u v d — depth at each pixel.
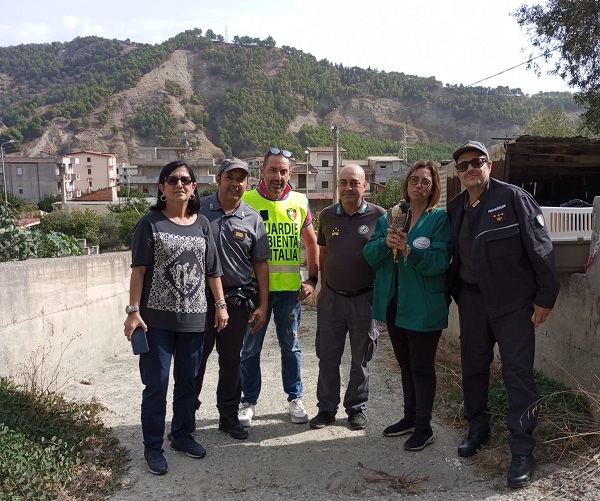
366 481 3.29
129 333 3.38
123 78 161.50
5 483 2.96
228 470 3.48
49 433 3.66
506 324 3.30
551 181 10.02
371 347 4.09
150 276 3.45
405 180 3.72
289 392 4.34
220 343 3.87
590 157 7.62
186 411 3.69
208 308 3.76
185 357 3.59
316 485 3.27
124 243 45.09
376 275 3.83
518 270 3.27
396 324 3.65
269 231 4.18
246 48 184.25
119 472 3.42
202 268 3.57
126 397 4.90
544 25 13.16
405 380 3.88
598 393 3.68
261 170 4.34
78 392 5.06
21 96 183.12
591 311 3.86
